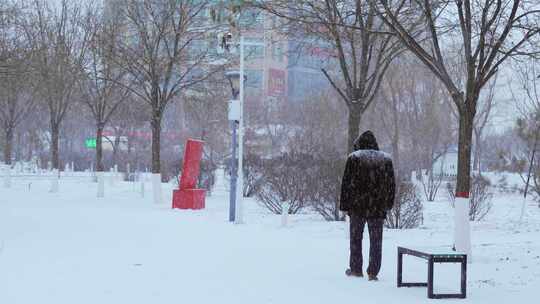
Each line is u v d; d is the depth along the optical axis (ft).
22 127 218.79
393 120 163.22
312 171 72.69
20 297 27.68
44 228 55.31
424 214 77.56
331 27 52.19
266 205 74.74
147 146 213.05
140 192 111.86
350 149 56.39
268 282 31.96
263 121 180.45
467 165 40.04
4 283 30.83
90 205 82.79
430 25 40.91
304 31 56.39
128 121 169.27
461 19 40.40
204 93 96.78
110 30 96.48
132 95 124.88
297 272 35.04
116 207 80.02
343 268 36.55
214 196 104.53
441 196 116.06
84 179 159.12
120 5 96.53
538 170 81.97
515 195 119.55
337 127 147.95
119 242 46.78
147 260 38.50
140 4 90.89
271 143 174.40
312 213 72.90
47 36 110.93
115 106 109.91
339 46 55.01
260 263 38.06
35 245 44.62
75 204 84.33
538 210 88.17
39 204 83.61
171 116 208.03
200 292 29.25
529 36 39.86
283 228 58.08
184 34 90.12
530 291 30.37
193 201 78.18
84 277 32.63
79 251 41.96
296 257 40.68
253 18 58.03
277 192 73.82
